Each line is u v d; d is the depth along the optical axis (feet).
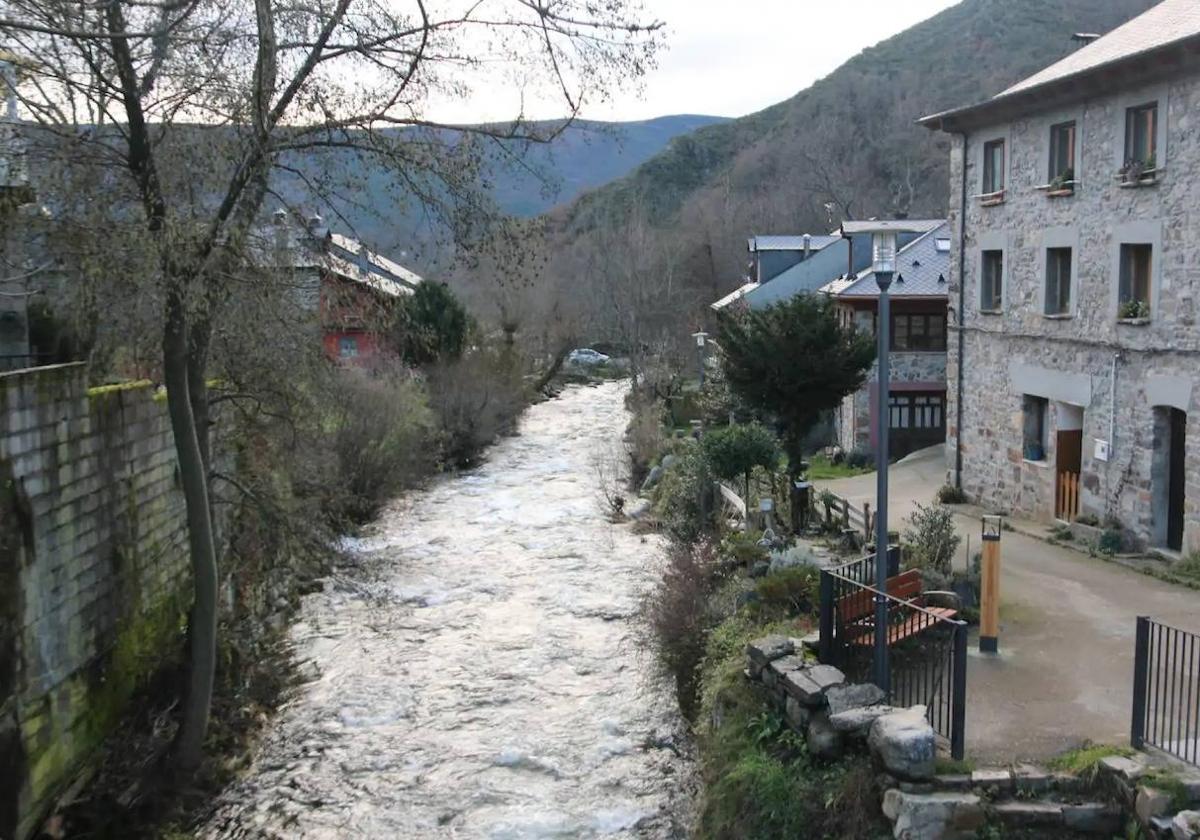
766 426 78.79
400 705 43.27
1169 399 48.80
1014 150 62.34
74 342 45.47
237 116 31.32
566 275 198.39
